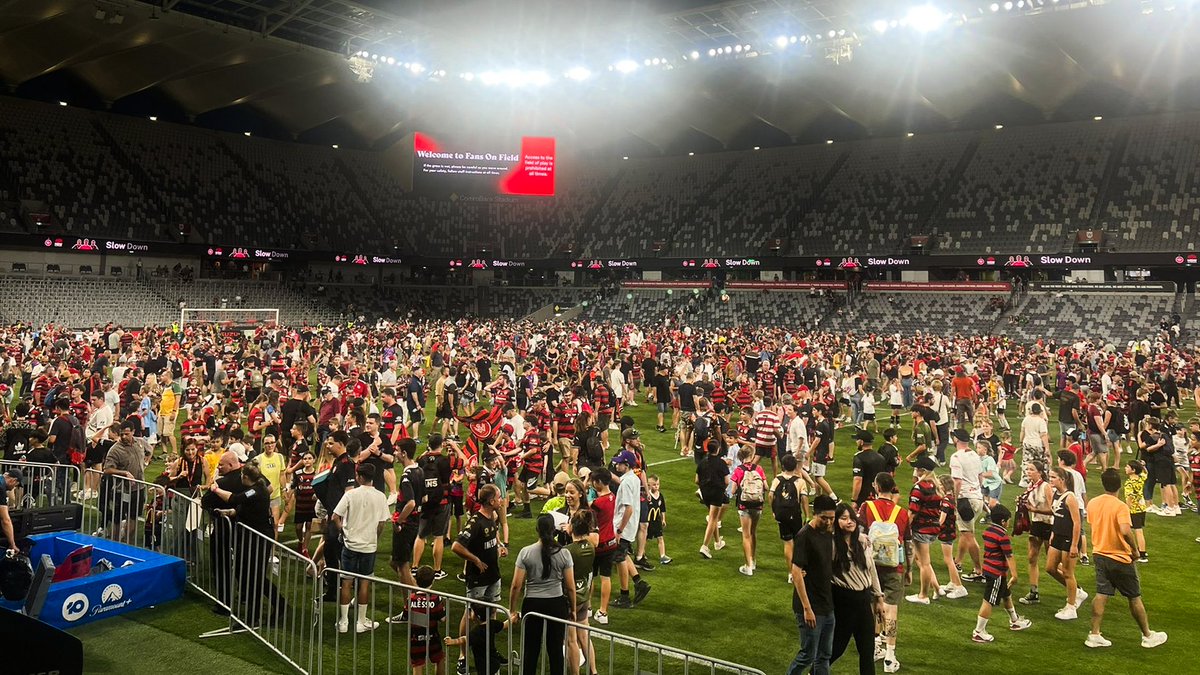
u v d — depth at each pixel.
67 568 10.14
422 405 21.94
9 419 19.23
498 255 68.81
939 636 9.97
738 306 60.00
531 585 8.09
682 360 30.33
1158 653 9.51
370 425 12.92
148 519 11.62
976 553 11.75
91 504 13.39
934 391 19.91
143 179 58.56
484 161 60.19
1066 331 47.91
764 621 10.38
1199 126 53.25
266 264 64.06
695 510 16.02
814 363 30.30
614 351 31.84
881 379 32.03
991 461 13.10
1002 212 54.84
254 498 10.23
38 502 13.19
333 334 42.75
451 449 13.73
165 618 10.05
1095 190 52.94
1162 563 12.98
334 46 48.97
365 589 9.74
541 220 71.12
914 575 12.18
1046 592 11.64
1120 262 47.50
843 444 23.30
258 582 9.59
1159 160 52.59
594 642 9.68
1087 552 13.34
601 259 64.50
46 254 53.50
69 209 53.38
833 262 56.62
